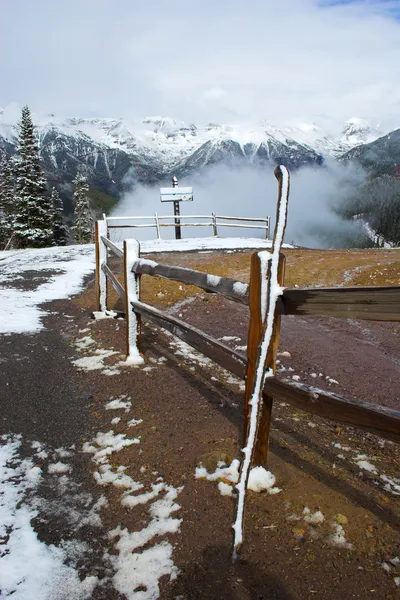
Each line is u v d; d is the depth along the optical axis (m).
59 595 1.91
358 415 1.86
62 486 2.66
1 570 2.03
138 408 3.66
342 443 3.12
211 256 12.62
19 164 34.19
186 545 2.17
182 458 2.90
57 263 12.52
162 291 8.45
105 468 2.84
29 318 6.63
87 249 16.25
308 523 2.26
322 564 2.02
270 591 1.91
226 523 2.30
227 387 4.07
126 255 4.58
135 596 1.91
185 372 4.45
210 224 18.36
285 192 2.10
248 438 2.22
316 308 2.01
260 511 2.36
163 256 12.76
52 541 2.22
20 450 3.06
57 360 4.84
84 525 2.33
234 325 6.41
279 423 3.39
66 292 8.73
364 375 4.60
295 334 6.14
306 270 10.35
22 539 2.22
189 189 17.94
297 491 2.51
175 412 3.57
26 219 34.41
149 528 2.29
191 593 1.91
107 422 3.46
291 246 15.62
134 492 2.59
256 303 2.25
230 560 2.07
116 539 2.23
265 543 2.15
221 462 2.80
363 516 2.30
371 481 2.62
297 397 2.20
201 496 2.52
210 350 2.94
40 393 3.98
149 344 5.34
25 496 2.56
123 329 5.94
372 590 1.88
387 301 1.67
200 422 3.38
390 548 2.09
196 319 6.76
